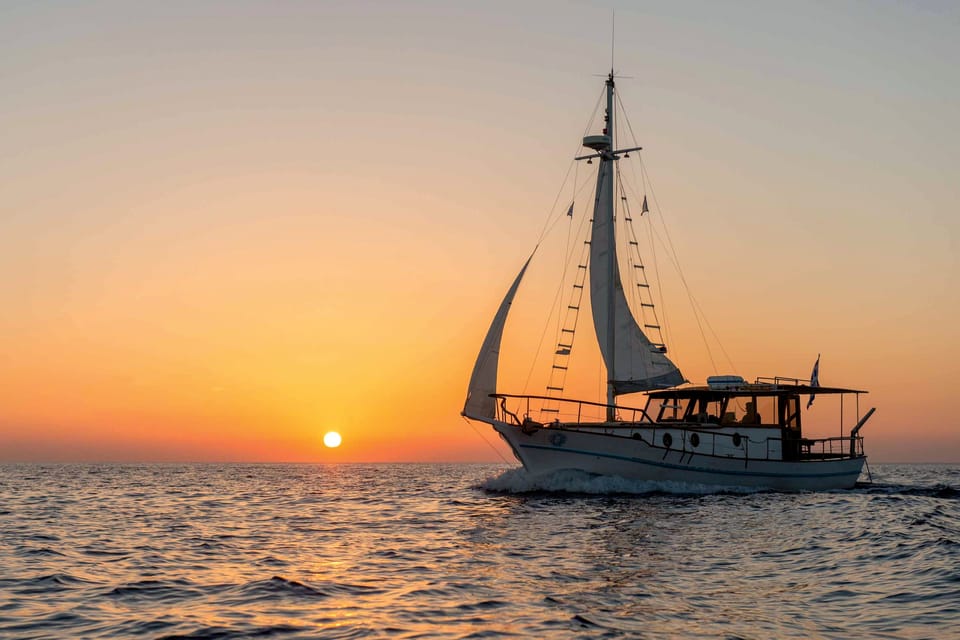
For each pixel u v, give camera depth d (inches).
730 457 1640.0
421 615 618.2
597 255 1865.2
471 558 904.9
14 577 800.3
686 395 1761.8
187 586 749.3
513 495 1642.5
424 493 2107.5
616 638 546.9
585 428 1638.8
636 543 997.2
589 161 1908.2
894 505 1460.4
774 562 853.8
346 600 678.5
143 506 1736.0
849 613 618.2
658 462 1595.7
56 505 1766.7
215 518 1433.3
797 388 1736.0
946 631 563.2
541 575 786.8
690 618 601.6
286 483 2928.2
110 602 681.0
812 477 1753.2
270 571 831.7
